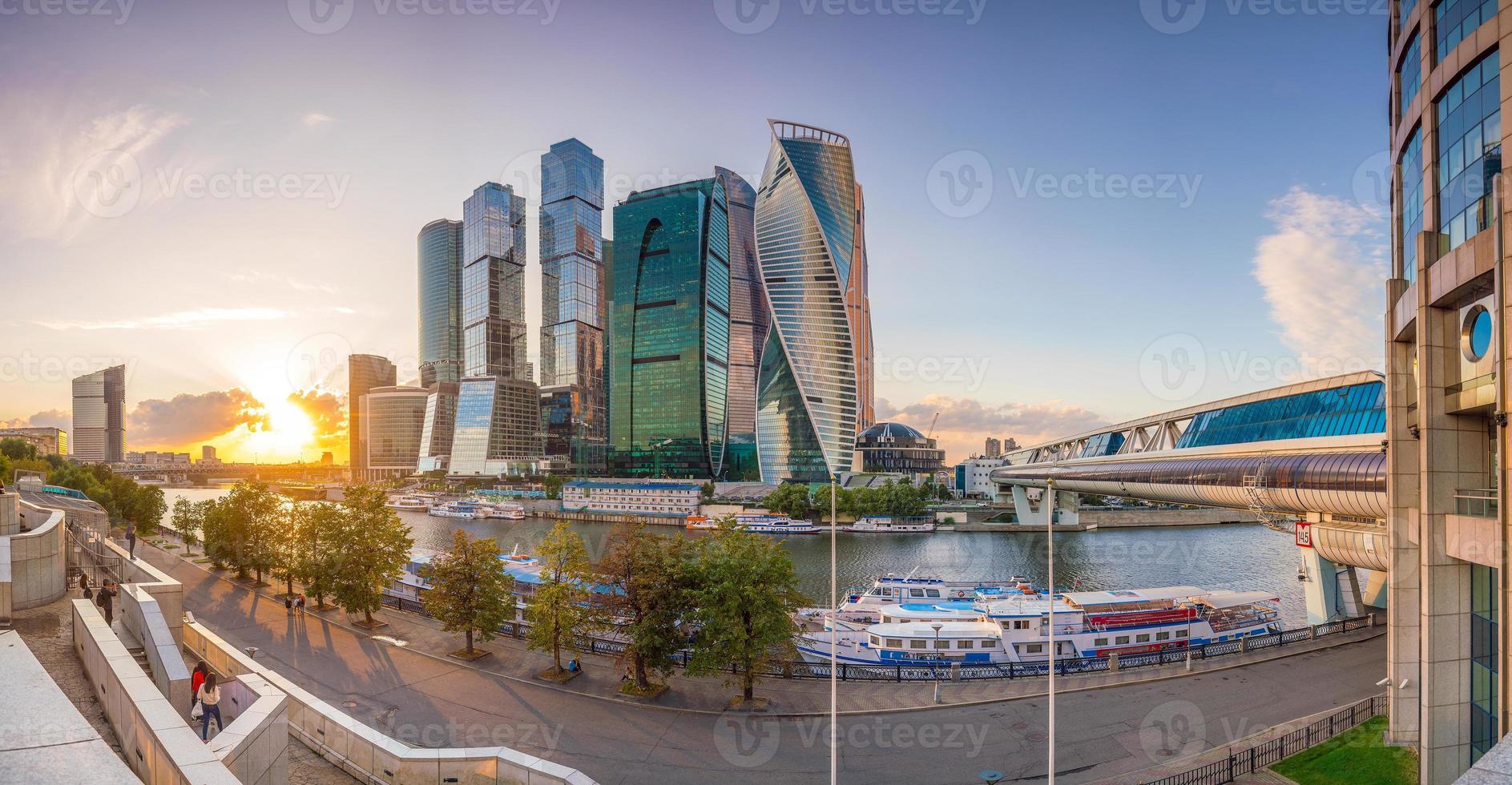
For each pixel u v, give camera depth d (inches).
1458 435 1397.6
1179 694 2114.9
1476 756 1380.4
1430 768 1378.0
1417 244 1440.7
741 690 2175.2
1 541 1322.6
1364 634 2731.3
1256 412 3718.0
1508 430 1153.4
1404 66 1669.5
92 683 1026.1
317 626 2847.0
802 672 2327.8
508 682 2207.2
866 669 2352.4
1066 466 6048.2
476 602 2455.7
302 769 1330.0
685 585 2207.2
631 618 2229.3
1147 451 4849.9
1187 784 1507.1
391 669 2317.9
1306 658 2449.6
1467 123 1310.3
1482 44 1246.9
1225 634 2972.4
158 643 1221.7
